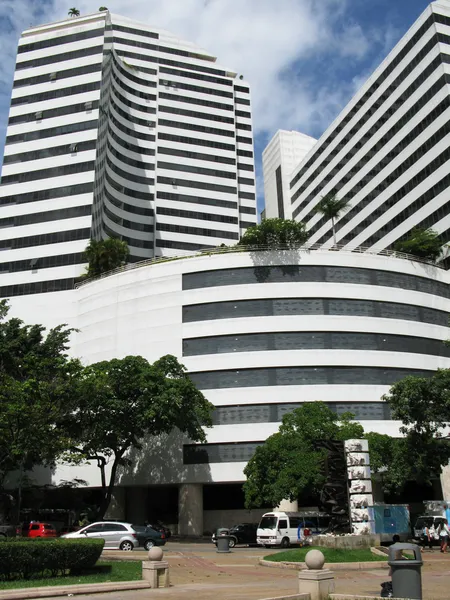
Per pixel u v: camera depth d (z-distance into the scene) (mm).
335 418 41938
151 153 98625
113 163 90562
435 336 55312
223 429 49938
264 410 49969
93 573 16875
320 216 99188
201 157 101625
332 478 27031
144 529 32125
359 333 52656
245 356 51281
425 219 71875
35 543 15586
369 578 18125
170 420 42219
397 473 37250
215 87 108312
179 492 50594
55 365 32719
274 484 37969
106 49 84750
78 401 33344
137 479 51594
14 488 52125
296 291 53250
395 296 55062
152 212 94688
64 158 75125
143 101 101688
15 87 81000
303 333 51906
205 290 54438
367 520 25734
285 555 23125
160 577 15953
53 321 63125
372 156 85562
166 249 93438
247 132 109375
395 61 82562
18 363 43469
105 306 59000
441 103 71562
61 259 69000
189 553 29375
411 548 11547
